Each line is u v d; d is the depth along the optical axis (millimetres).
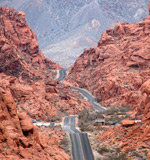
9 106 93312
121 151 121438
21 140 88562
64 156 110000
